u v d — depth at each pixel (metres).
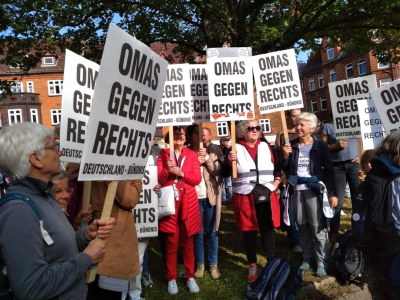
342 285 4.33
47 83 41.25
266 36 8.30
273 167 4.59
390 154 2.98
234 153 4.36
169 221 4.18
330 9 9.98
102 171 2.08
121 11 9.40
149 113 2.48
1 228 1.68
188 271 4.31
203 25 9.32
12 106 39.72
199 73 4.67
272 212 4.39
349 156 5.79
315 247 4.57
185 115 4.35
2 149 1.82
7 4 6.23
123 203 2.72
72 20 9.49
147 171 3.95
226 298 4.07
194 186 4.36
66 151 2.68
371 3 8.52
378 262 2.99
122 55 2.14
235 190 4.55
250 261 4.54
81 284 1.99
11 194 1.78
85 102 2.86
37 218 1.75
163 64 2.59
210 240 4.68
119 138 2.20
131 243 2.80
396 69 35.09
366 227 2.94
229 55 4.45
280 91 4.64
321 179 4.52
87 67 2.89
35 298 1.66
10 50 8.66
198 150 4.88
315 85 47.41
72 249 1.93
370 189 2.96
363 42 10.80
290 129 5.73
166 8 9.98
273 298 3.62
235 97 4.44
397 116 4.00
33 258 1.67
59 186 2.79
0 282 1.72
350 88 5.45
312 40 11.34
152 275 4.81
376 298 4.21
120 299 2.81
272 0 8.73
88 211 2.59
